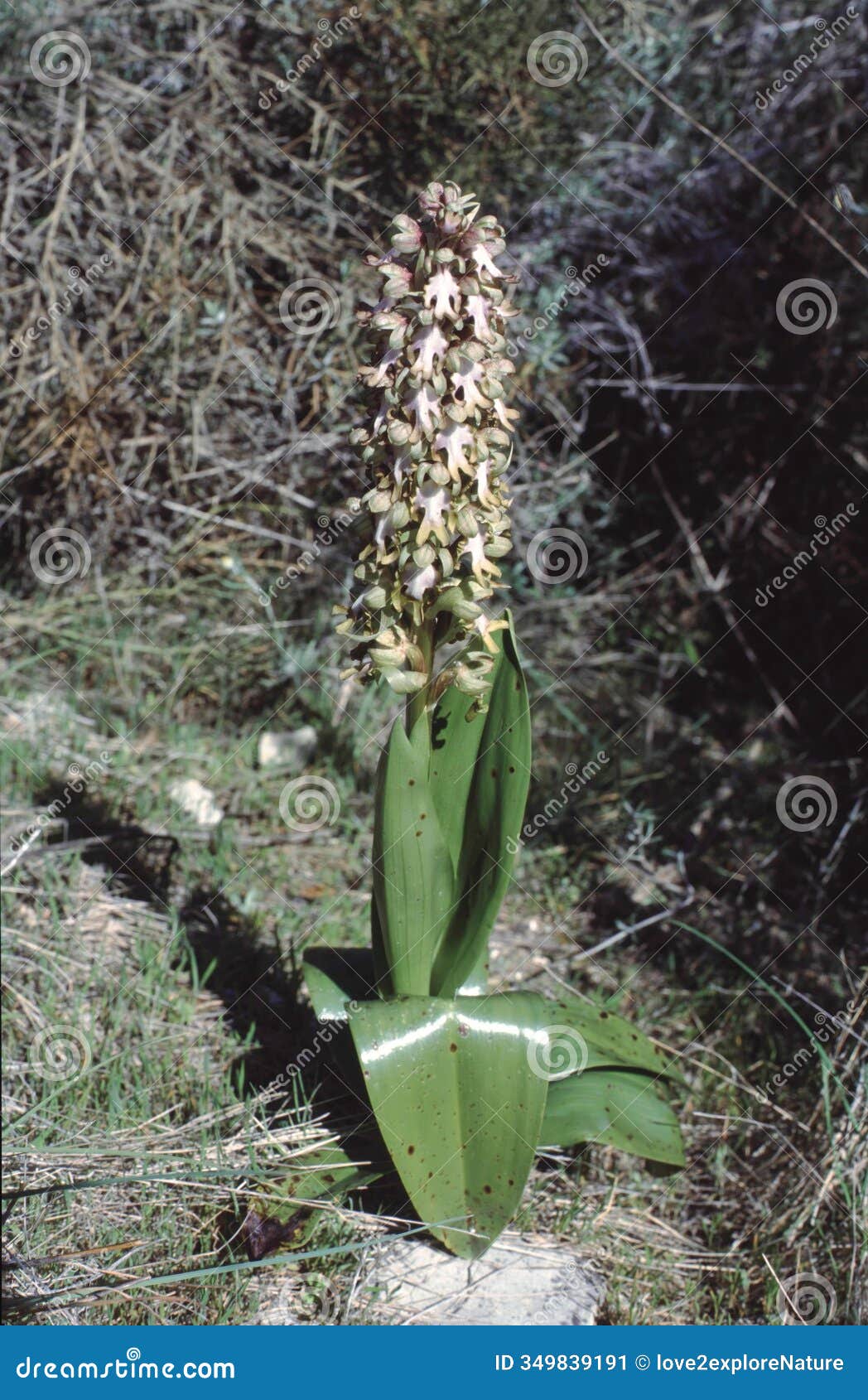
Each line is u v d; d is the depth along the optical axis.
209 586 4.44
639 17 4.51
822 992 3.23
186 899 3.25
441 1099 2.21
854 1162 2.49
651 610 4.92
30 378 4.18
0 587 4.47
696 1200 2.65
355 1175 2.31
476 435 1.97
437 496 1.98
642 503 5.12
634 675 4.75
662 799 4.07
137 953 2.98
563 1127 2.37
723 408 4.98
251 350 4.36
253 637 4.29
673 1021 3.16
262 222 4.36
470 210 1.95
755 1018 3.15
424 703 2.13
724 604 4.80
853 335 4.63
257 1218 2.21
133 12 4.31
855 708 4.44
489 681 2.16
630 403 5.08
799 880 3.74
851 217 4.54
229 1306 2.12
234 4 4.31
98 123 4.25
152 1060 2.66
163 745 3.94
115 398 4.27
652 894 3.65
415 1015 2.22
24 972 2.87
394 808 2.13
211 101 4.36
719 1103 2.87
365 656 2.16
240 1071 2.60
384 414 1.96
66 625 4.27
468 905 2.26
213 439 4.42
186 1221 2.29
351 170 4.48
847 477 4.67
